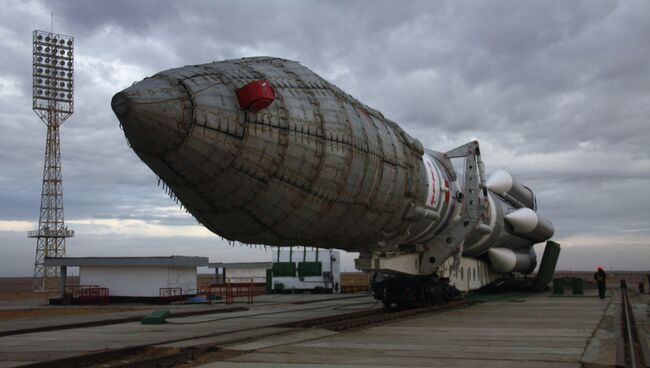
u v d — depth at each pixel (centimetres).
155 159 1145
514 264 3155
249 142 1188
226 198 1244
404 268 2022
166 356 987
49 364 959
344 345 1169
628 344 1169
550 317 1859
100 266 3509
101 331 1661
